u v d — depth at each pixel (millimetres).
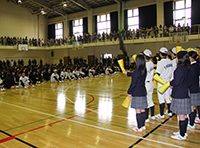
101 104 6422
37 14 30250
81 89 10070
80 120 4684
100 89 9930
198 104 3773
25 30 28906
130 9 23891
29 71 12789
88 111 5531
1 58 26359
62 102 6863
